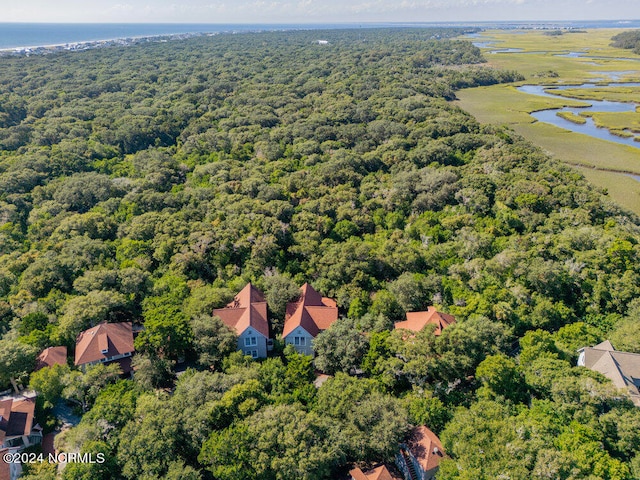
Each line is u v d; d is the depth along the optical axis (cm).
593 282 8050
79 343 6631
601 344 6469
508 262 8188
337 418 5184
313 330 6844
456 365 5900
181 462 4672
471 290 7881
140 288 7838
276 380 5822
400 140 14525
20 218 10669
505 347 6388
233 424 4969
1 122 16238
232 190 11362
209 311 6981
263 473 4534
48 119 17100
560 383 5391
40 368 6169
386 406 5191
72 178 12031
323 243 8919
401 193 11094
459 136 14500
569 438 4872
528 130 19100
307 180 11725
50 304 7406
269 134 16100
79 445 4972
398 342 6031
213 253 8662
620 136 18400
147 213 10038
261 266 8388
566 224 9681
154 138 16988
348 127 16012
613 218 9975
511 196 10600
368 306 7462
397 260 8350
